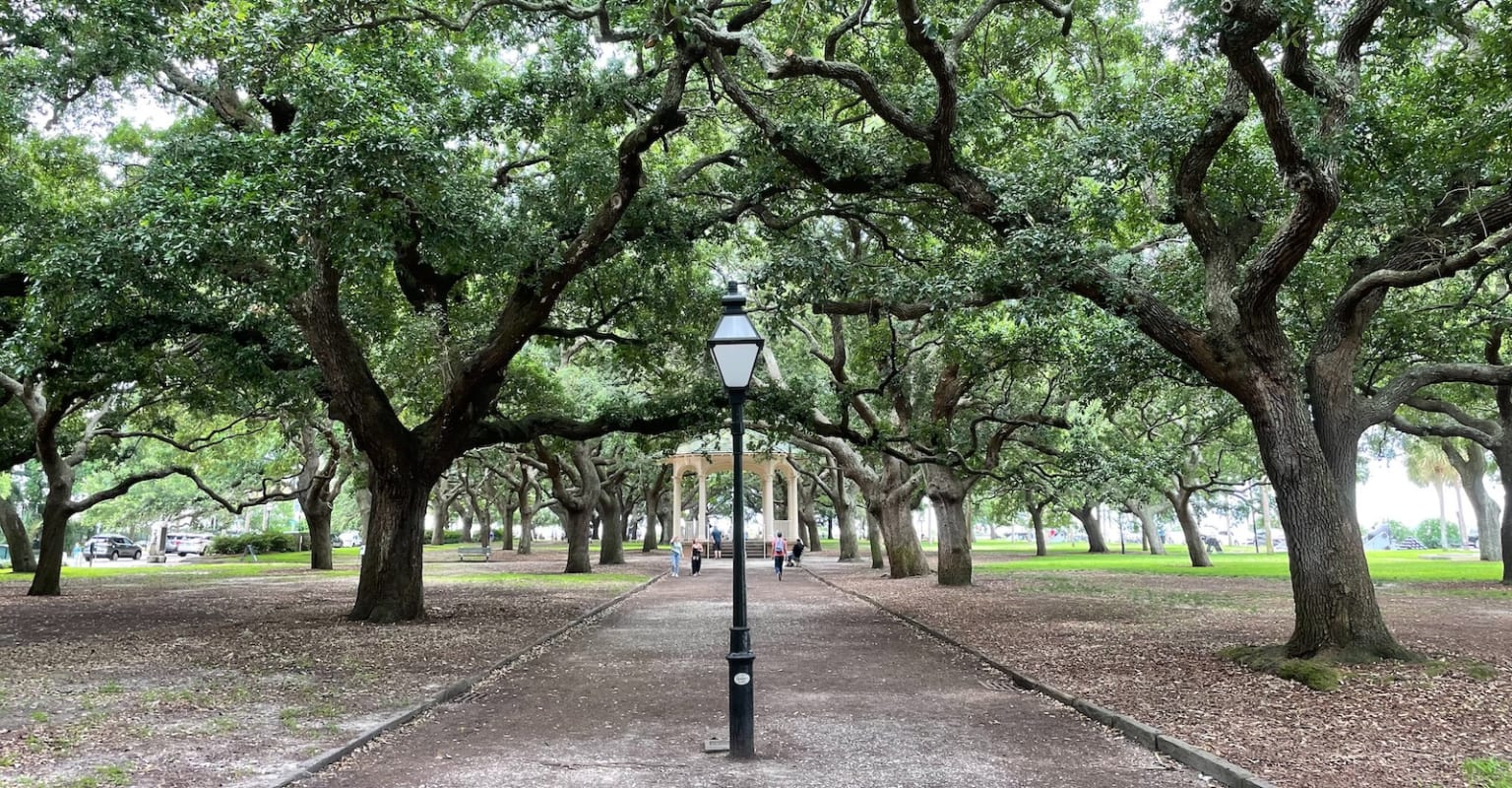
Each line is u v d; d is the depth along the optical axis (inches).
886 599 852.0
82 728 302.2
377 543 660.1
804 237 565.3
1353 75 449.4
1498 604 733.3
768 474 1862.7
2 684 383.9
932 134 488.4
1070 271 442.3
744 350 307.1
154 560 2058.3
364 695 369.1
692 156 791.1
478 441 676.7
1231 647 465.1
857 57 617.0
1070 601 813.9
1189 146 464.4
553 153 615.5
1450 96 446.3
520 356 914.1
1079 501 1507.1
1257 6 349.1
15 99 542.0
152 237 394.9
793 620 697.0
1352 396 463.2
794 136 518.9
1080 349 679.1
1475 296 687.7
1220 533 4306.1
